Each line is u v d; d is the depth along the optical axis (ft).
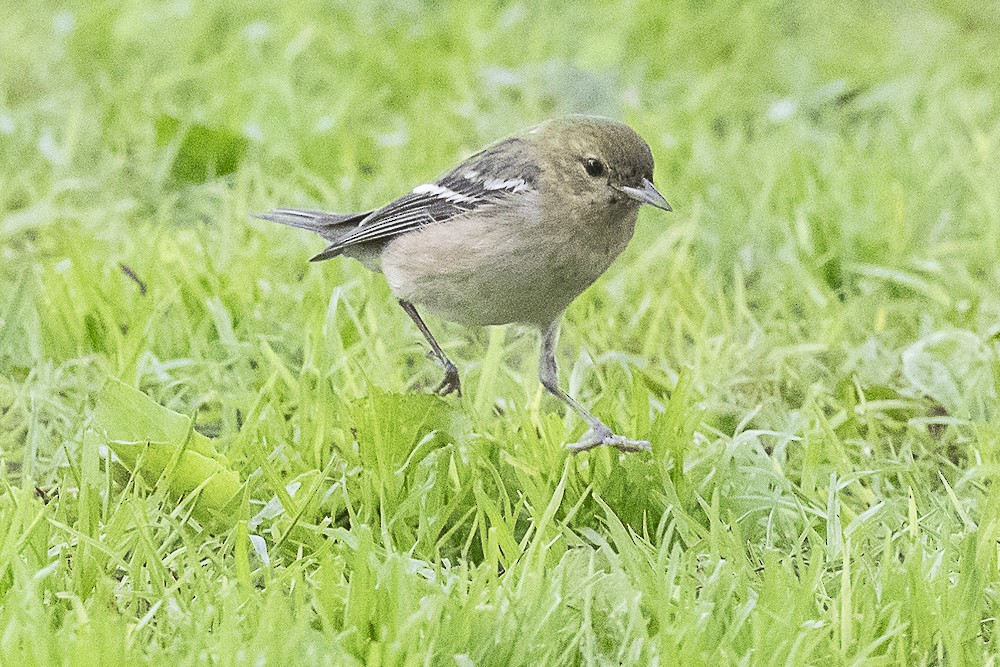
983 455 31.42
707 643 24.21
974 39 61.67
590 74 54.70
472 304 33.19
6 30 59.93
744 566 26.05
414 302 34.37
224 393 34.71
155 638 24.21
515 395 34.63
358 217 37.63
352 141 49.93
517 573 26.53
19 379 36.50
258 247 41.29
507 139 33.01
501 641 23.72
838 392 35.37
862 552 27.71
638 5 60.80
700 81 57.36
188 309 38.45
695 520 28.96
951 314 39.40
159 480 28.40
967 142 51.21
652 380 35.14
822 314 39.83
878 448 33.30
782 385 36.63
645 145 32.30
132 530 27.66
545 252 31.89
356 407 30.63
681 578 25.61
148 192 47.83
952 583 26.91
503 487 28.91
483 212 31.94
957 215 45.78
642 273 41.96
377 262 35.50
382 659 22.99
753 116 55.26
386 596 24.30
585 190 31.68
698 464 30.76
